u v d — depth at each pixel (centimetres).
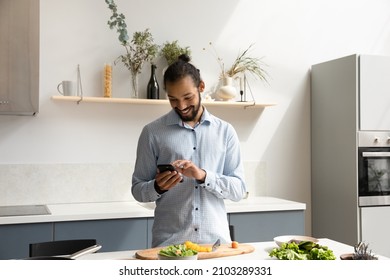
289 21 448
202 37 418
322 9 460
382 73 404
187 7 414
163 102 382
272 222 372
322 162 439
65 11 379
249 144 434
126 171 394
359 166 398
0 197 361
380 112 403
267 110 441
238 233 362
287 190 447
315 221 449
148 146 231
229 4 428
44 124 374
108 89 378
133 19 396
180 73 211
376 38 479
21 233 309
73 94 366
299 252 185
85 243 230
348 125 405
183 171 211
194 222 222
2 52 327
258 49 438
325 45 461
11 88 329
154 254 191
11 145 365
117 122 393
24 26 332
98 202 385
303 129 454
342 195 412
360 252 182
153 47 385
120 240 332
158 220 229
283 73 446
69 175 379
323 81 436
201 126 233
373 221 401
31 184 369
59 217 315
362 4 474
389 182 409
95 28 386
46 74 374
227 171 239
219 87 416
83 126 384
